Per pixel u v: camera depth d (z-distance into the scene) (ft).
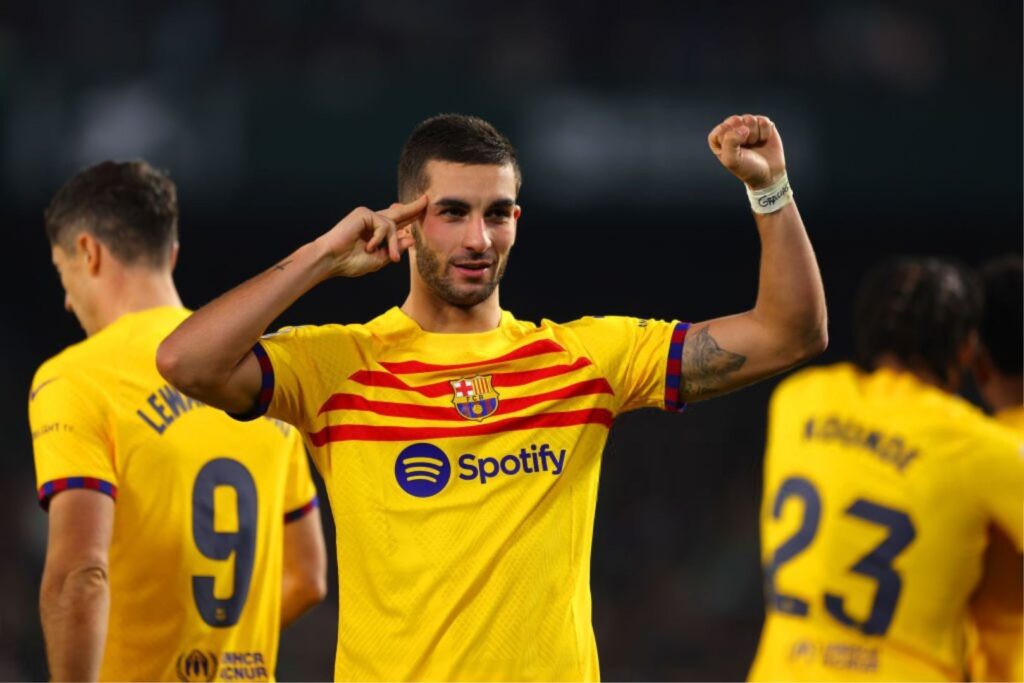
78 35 149.59
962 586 43.37
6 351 160.66
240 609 45.24
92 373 43.60
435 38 163.94
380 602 35.94
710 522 154.40
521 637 35.70
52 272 161.58
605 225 155.53
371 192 146.10
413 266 37.81
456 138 36.58
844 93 152.46
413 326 37.47
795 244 37.06
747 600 144.36
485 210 36.45
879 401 44.91
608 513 154.30
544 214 150.41
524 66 159.63
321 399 36.78
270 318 35.29
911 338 45.32
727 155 36.45
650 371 37.91
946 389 45.88
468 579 35.68
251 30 157.48
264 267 160.45
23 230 152.35
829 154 151.33
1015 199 151.84
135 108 142.92
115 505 43.37
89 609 40.81
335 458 36.52
